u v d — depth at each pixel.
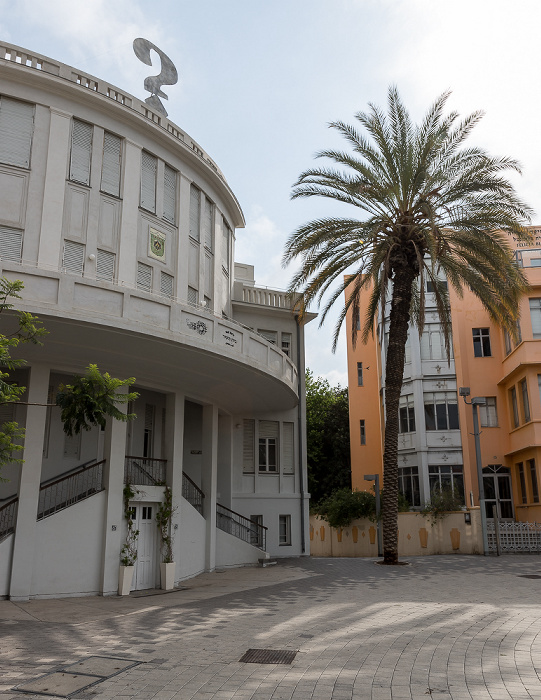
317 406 46.75
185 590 15.81
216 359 16.55
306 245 19.33
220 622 10.36
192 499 20.17
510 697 6.02
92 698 6.13
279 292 26.83
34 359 14.89
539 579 15.20
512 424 30.17
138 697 6.16
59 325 13.27
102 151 16.59
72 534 15.02
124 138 17.12
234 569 20.77
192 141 19.88
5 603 13.39
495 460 30.53
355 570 17.88
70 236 15.52
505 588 13.72
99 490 15.82
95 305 13.49
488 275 19.05
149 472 17.73
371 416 38.22
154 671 7.12
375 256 19.03
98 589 15.13
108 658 7.79
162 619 10.95
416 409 32.06
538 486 26.41
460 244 18.97
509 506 29.89
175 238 18.41
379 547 24.47
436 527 24.70
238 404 22.89
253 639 8.86
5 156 14.99
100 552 15.41
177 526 17.62
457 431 31.39
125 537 15.96
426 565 18.73
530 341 27.02
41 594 14.27
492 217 19.05
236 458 24.58
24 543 14.14
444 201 19.23
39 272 12.84
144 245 17.22
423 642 8.43
